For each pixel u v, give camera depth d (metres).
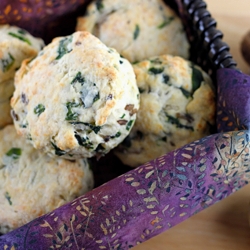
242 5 0.42
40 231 0.27
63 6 0.35
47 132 0.29
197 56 0.35
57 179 0.32
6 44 0.32
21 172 0.32
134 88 0.30
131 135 0.33
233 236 0.33
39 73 0.30
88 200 0.28
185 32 0.36
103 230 0.28
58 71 0.30
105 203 0.28
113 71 0.29
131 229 0.28
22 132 0.31
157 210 0.28
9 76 0.33
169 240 0.32
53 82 0.29
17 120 0.31
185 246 0.32
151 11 0.35
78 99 0.29
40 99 0.30
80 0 0.35
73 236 0.27
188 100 0.32
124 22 0.35
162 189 0.28
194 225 0.33
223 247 0.32
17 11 0.34
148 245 0.32
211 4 0.42
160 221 0.29
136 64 0.33
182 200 0.28
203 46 0.34
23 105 0.31
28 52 0.33
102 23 0.35
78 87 0.29
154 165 0.28
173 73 0.32
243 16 0.42
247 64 0.39
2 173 0.32
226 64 0.32
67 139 0.29
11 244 0.27
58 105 0.29
